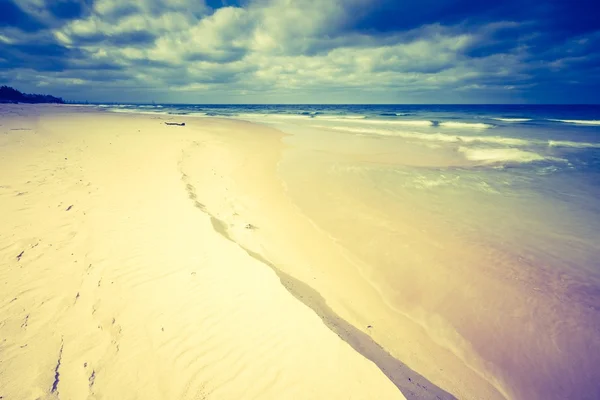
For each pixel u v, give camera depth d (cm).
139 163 1002
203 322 335
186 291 384
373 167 1167
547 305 454
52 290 372
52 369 272
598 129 2155
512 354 377
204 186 854
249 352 296
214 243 492
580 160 1260
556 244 613
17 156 959
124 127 2139
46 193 660
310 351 291
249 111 5775
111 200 655
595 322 422
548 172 1103
